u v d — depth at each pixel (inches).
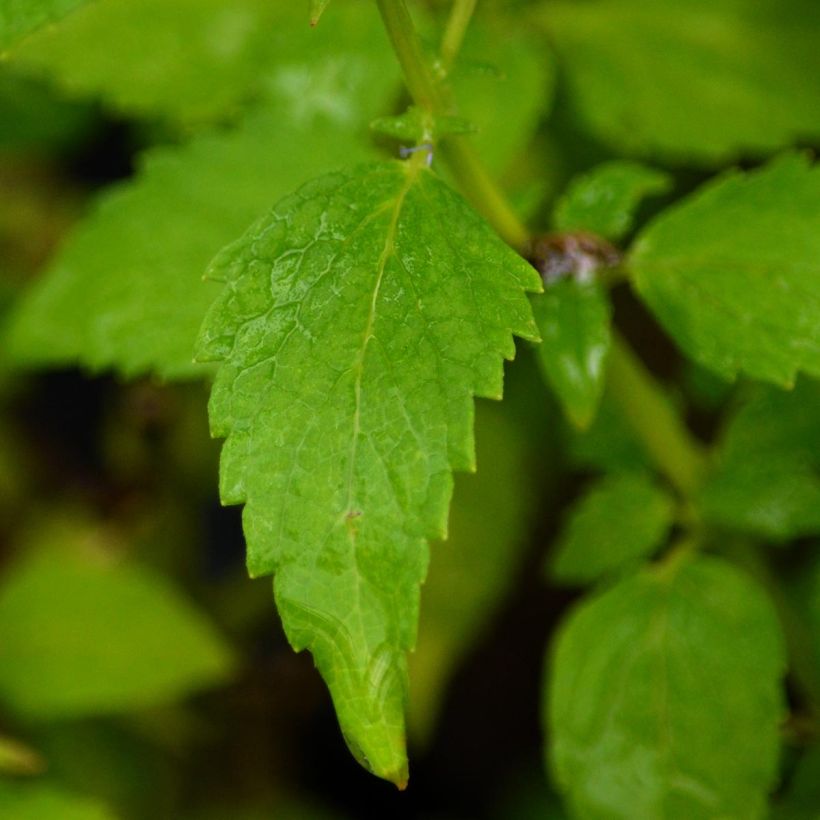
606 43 22.9
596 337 18.8
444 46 18.2
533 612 27.0
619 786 19.6
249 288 17.4
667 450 19.9
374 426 17.2
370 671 16.9
